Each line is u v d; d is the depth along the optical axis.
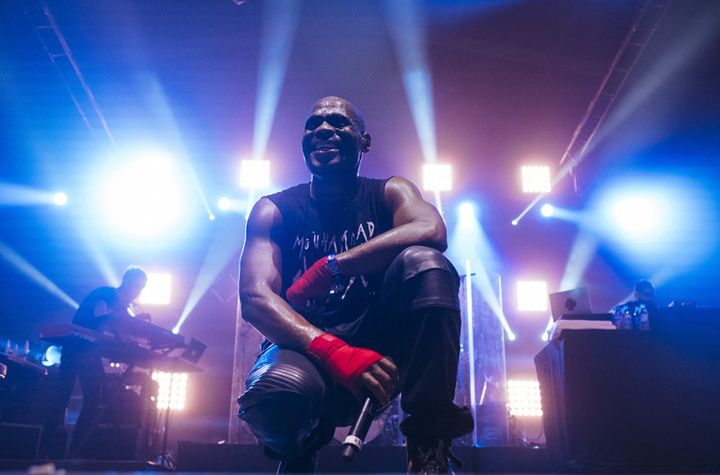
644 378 3.41
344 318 1.79
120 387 5.86
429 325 1.54
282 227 1.96
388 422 6.49
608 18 10.78
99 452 5.60
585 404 3.38
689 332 3.47
